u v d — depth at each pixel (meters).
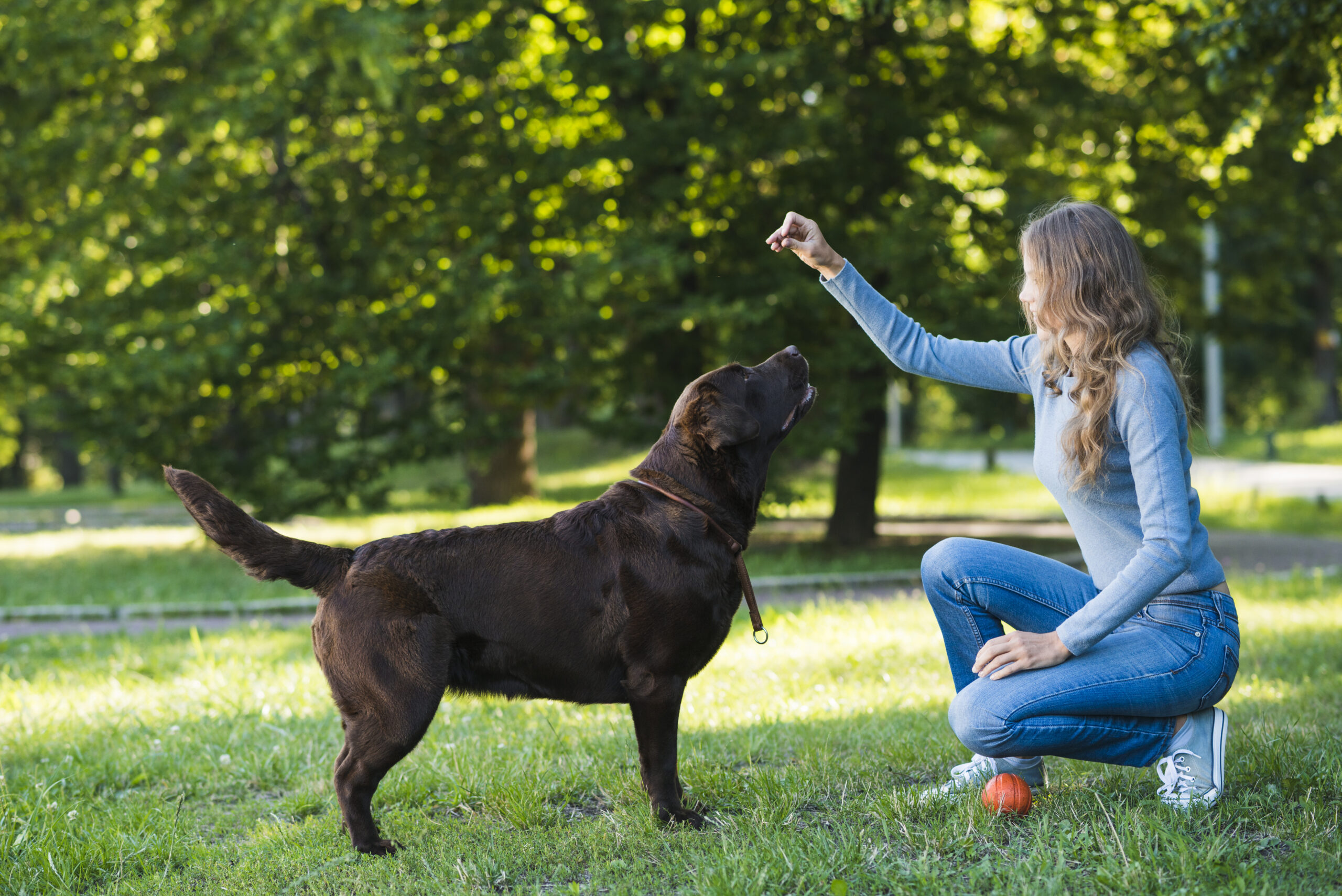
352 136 12.38
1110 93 12.91
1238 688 5.16
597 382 12.36
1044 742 2.79
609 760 3.95
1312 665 5.82
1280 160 12.34
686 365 11.96
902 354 3.33
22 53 11.62
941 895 2.49
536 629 3.12
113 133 12.48
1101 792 3.18
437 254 11.48
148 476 12.48
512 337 12.15
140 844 3.27
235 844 3.31
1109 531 2.81
